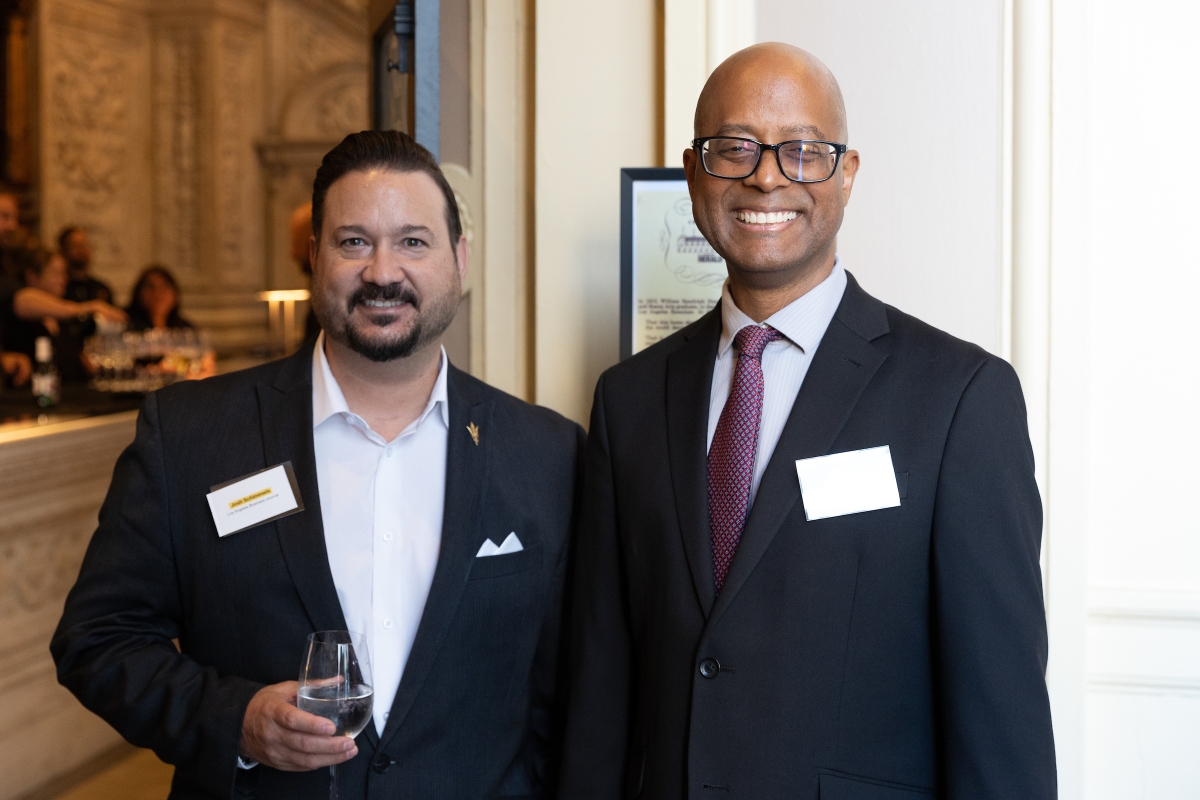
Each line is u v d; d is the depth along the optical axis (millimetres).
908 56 2078
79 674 1571
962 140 2070
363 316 1573
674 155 2129
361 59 9422
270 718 1426
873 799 1374
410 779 1573
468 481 1672
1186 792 2070
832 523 1398
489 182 2273
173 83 8500
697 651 1424
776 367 1522
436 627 1592
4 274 5469
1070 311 2039
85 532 3959
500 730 1687
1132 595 2061
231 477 1633
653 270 2061
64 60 7930
